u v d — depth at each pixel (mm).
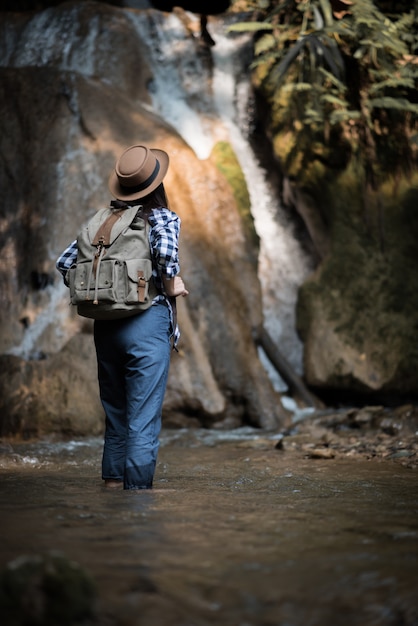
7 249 9883
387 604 2271
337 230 10109
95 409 8227
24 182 10102
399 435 7570
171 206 9617
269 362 9875
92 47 11617
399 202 10180
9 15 12258
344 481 4941
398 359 9531
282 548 2920
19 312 9609
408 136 10266
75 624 2102
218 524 3375
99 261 4414
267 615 2191
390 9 10766
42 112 10414
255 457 6453
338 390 9688
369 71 9961
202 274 9336
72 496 4152
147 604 2248
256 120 11352
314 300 9984
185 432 8477
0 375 8461
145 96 11453
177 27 12031
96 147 10117
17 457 6047
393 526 3367
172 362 8836
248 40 11766
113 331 4551
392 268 9938
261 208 10977
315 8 9898
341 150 10188
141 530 3205
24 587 2131
